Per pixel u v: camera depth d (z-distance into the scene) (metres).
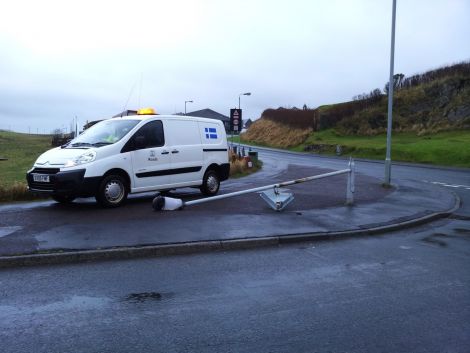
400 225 9.80
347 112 63.47
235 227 8.56
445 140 42.84
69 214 9.28
